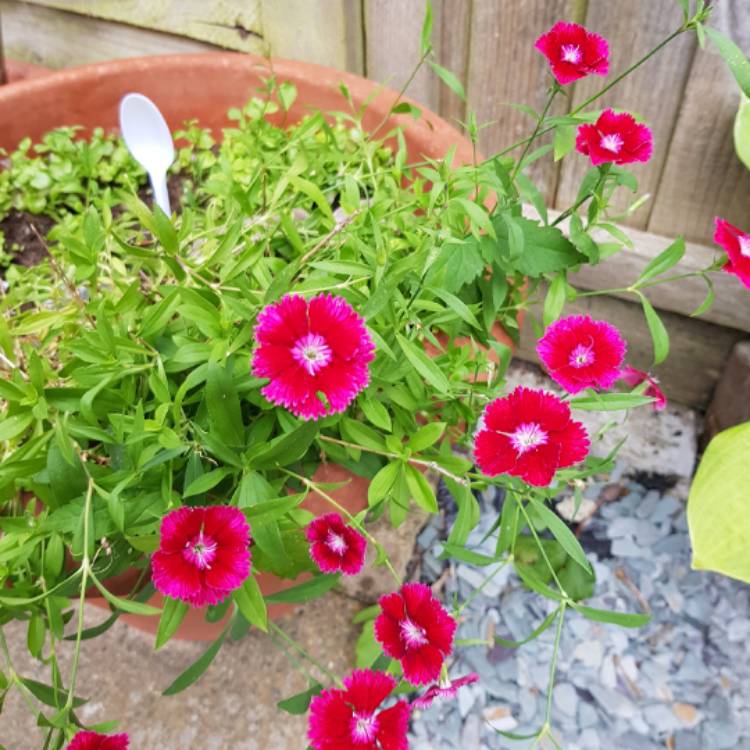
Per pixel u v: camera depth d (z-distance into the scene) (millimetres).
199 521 279
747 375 625
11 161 528
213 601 284
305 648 575
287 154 473
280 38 617
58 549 304
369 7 572
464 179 382
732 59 361
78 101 537
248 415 350
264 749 538
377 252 328
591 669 577
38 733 540
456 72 585
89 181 510
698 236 612
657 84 542
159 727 546
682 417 701
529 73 567
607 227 384
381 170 434
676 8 501
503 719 556
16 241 503
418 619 311
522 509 343
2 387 305
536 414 308
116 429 307
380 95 506
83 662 570
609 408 333
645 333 676
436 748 545
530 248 384
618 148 365
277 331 278
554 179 621
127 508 307
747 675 571
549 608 600
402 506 356
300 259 344
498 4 540
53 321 354
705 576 614
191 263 360
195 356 315
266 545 297
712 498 422
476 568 614
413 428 353
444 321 351
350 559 319
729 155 555
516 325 424
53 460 295
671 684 571
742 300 604
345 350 280
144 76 534
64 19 701
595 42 372
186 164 532
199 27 643
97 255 360
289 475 347
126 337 326
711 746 544
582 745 547
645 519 644
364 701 292
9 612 325
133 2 651
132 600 343
